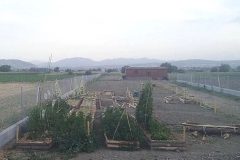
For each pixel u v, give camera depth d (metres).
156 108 22.55
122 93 34.69
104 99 25.30
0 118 13.97
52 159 9.59
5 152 10.20
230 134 13.96
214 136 13.69
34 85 42.38
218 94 34.34
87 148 10.59
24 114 14.98
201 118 18.39
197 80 50.69
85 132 10.94
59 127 11.47
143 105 13.39
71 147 10.55
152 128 12.45
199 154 10.55
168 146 11.03
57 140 10.85
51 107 14.02
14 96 23.48
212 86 39.53
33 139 11.09
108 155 10.16
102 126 13.51
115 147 11.03
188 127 14.33
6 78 61.59
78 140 10.77
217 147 11.75
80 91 28.05
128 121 11.49
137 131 11.59
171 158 9.96
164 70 74.00
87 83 48.78
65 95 24.53
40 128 11.71
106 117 12.89
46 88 25.55
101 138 12.66
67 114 14.50
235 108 23.41
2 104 18.58
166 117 18.42
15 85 42.38
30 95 24.50
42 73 85.00
